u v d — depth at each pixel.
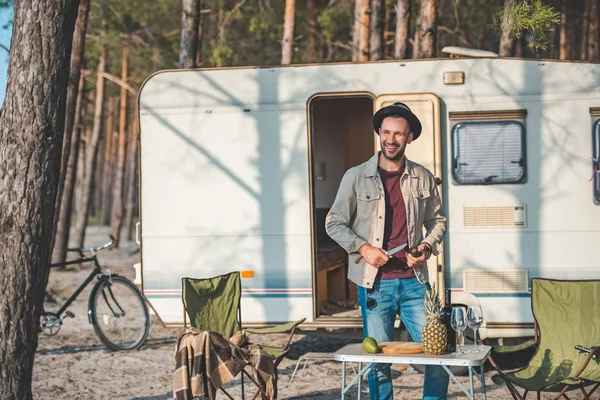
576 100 6.97
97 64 19.02
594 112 6.95
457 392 6.36
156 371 7.27
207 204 7.38
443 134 7.11
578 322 5.21
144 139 7.46
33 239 4.97
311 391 6.43
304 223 7.26
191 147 7.40
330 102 9.56
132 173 25.84
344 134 9.58
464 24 14.43
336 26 15.84
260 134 7.32
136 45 18.02
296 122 7.27
